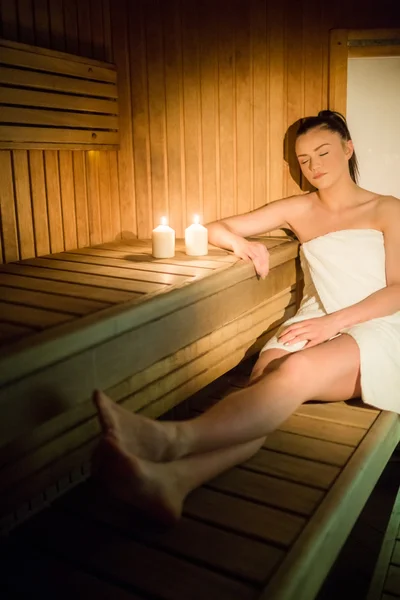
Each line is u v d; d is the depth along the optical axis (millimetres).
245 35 2365
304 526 1298
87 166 2350
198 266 1946
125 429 1222
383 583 1541
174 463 1350
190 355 1889
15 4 1979
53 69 2070
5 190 2014
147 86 2436
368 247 2008
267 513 1351
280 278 2297
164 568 1182
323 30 2328
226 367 2117
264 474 1519
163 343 1612
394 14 2297
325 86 2365
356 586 1788
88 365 1343
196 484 1391
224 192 2500
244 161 2463
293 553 1200
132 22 2383
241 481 1486
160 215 2543
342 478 1479
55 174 2203
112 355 1417
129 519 1348
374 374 1779
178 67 2412
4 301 1526
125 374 1472
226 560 1196
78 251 2273
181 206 2527
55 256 2168
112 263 2018
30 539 1285
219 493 1436
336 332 1866
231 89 2414
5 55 1894
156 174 2508
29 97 2000
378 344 1796
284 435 1726
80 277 1804
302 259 2211
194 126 2455
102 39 2352
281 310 2443
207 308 1813
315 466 1552
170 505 1246
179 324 1677
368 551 1943
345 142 2127
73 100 2182
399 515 1830
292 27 2340
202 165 2486
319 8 2314
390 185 2453
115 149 2447
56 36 2145
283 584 1111
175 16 2373
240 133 2443
